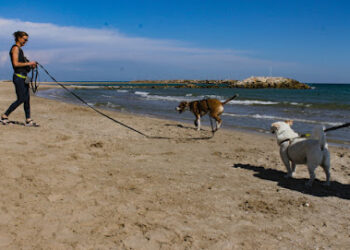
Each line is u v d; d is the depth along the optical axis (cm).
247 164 556
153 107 1862
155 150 641
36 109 1377
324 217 331
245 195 391
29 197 340
